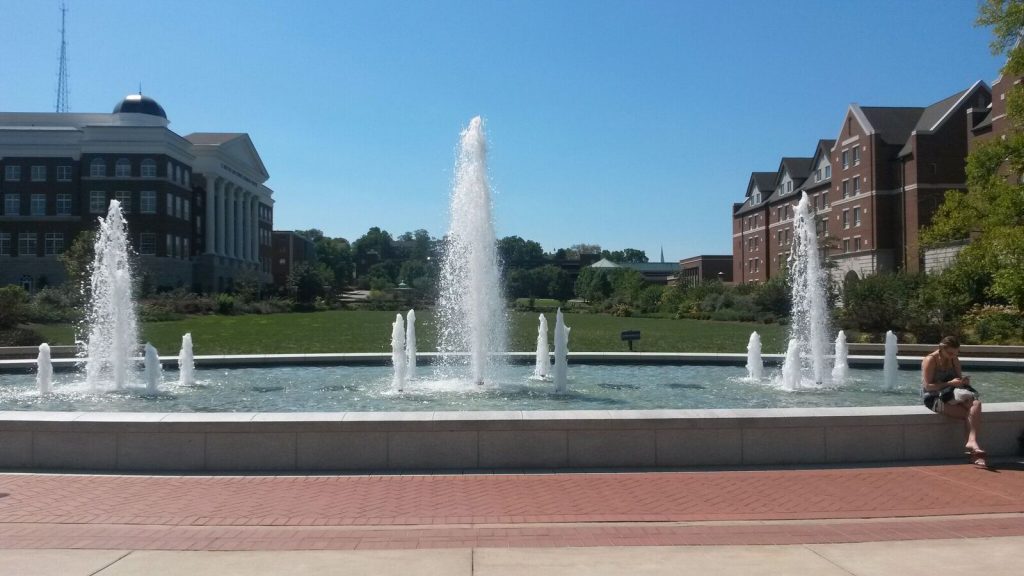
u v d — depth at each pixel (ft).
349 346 107.14
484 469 29.63
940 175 199.82
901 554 19.79
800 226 91.30
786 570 18.57
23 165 253.03
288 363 68.59
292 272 291.38
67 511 23.86
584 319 216.54
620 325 177.06
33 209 253.24
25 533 21.66
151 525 22.44
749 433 30.32
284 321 183.73
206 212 293.02
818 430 30.58
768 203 292.40
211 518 23.11
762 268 296.51
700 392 52.29
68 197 253.65
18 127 257.34
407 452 29.73
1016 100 92.53
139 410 45.70
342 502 24.91
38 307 152.46
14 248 252.42
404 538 21.15
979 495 25.77
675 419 30.07
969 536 21.40
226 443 29.55
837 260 230.48
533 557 19.49
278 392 52.16
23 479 27.94
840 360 61.67
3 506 24.40
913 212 201.57
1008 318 106.83
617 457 30.01
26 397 51.16
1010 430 31.53
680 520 22.95
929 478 28.04
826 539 21.06
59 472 29.12
